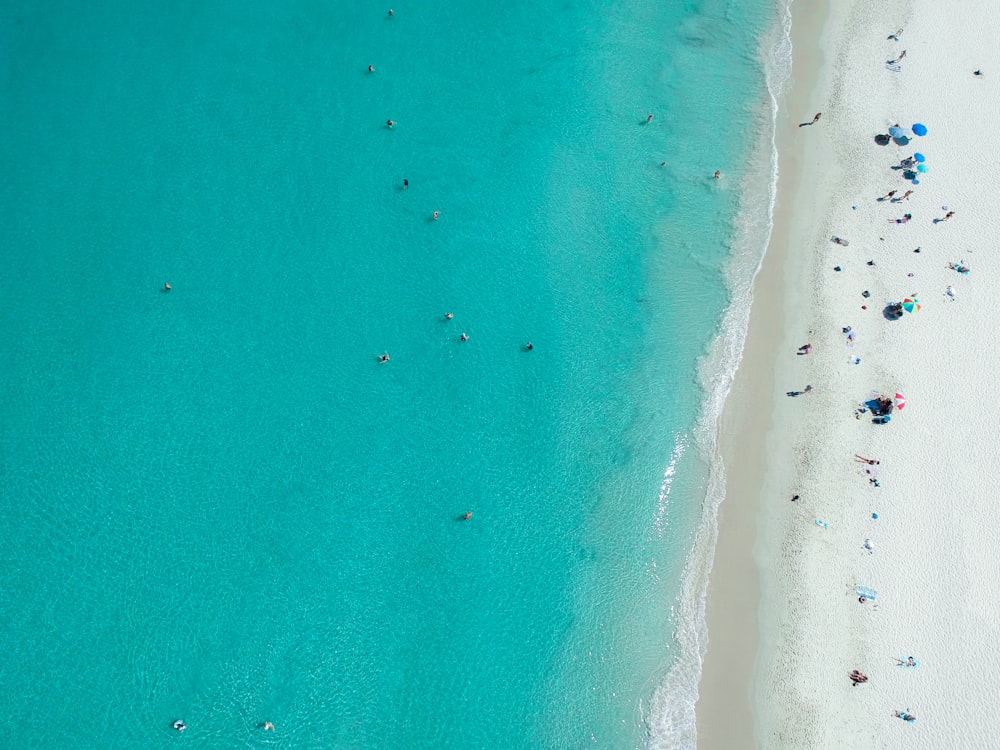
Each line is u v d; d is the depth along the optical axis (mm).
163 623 27375
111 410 30578
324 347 31906
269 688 26547
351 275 33188
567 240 34344
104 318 32062
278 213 34188
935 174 35156
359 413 30844
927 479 29156
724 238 34531
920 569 27828
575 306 33125
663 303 33250
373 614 27750
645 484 29938
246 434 30359
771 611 27750
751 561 28609
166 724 25984
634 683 27047
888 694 26234
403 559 28625
